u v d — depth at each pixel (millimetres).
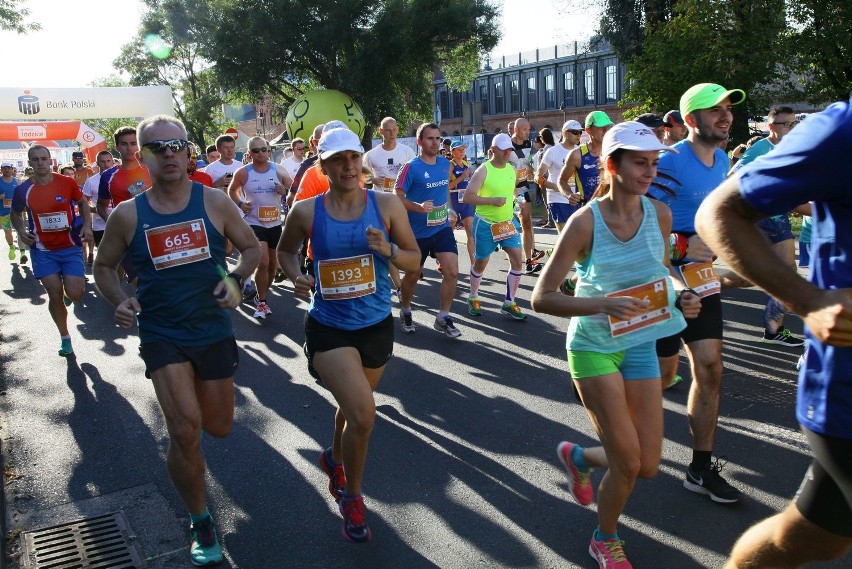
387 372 5957
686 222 3891
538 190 19188
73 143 34906
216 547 3295
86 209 6875
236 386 5777
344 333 3342
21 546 3455
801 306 1714
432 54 29562
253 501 3838
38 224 6594
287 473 4148
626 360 2924
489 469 4070
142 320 3320
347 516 3367
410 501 3746
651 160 2791
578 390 2947
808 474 1967
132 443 4695
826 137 1656
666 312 2932
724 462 3988
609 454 2869
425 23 28078
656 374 2928
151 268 3264
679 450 4168
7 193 13406
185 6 28875
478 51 31828
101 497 3947
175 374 3191
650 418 2891
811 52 14477
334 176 3332
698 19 13609
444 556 3230
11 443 4750
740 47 13789
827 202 1777
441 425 4758
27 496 3967
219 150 9680
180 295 3268
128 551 3400
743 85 14180
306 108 21125
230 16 28547
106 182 7566
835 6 13922
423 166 6730
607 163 2873
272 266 8148
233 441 4641
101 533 3559
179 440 3146
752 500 3572
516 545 3283
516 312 7480
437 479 3977
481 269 7738
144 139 3223
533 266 10203
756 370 5543
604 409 2842
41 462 4438
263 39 28375
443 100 57750
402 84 30109
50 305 6762
